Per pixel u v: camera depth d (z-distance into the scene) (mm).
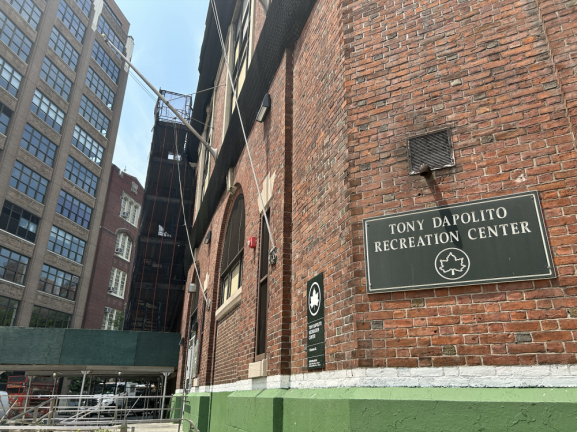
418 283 4125
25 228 38375
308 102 6836
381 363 4070
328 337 4961
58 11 44438
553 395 3295
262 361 6906
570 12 4230
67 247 43719
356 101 5223
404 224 4391
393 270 4285
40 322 39219
